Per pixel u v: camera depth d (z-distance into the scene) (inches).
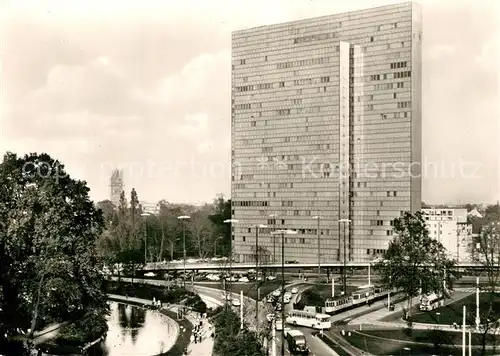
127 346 4820.4
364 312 5821.9
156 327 5625.0
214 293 7155.5
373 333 4857.3
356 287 7229.3
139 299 7086.6
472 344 4451.3
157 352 4626.0
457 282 7568.9
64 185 4768.7
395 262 5615.2
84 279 4503.0
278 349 4443.9
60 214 4473.4
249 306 6077.8
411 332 4845.0
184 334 5241.1
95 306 4773.6
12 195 4505.4
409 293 5502.0
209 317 5856.3
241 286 7618.1
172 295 7091.5
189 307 6446.9
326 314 5310.0
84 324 4820.4
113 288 7691.9
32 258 4247.0
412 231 5826.8
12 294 4365.2
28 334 4448.8
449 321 5221.5
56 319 4741.6
